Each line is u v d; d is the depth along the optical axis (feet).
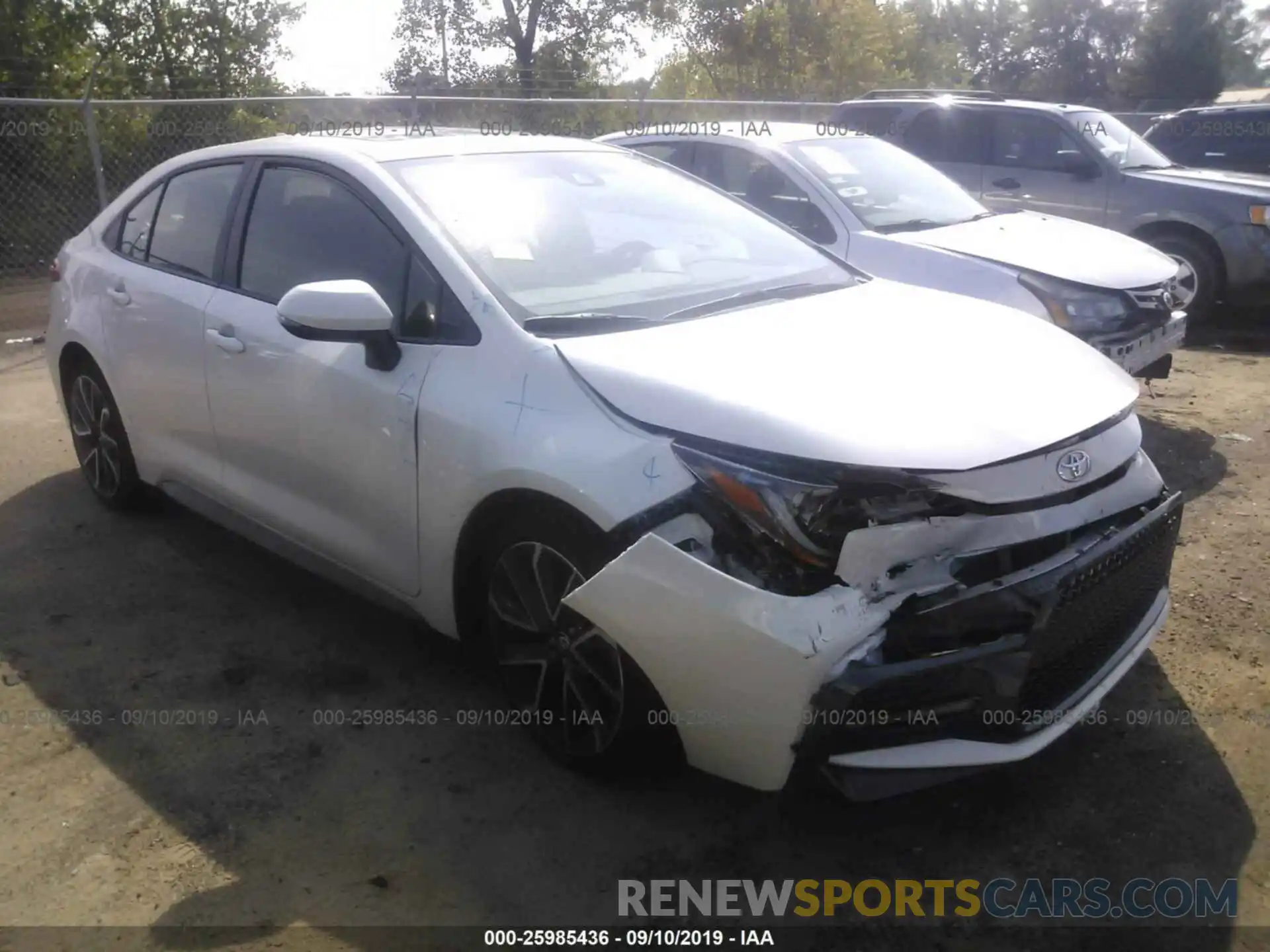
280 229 13.06
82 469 17.53
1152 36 157.58
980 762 8.77
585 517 9.26
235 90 62.18
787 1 85.71
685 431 8.97
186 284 14.07
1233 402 23.12
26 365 27.37
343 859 9.47
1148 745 10.82
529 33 93.71
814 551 8.39
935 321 11.44
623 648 9.10
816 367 9.78
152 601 14.21
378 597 12.02
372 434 11.19
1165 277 19.94
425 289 11.19
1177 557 15.14
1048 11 169.58
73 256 16.74
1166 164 32.04
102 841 9.71
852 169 22.53
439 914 8.84
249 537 13.82
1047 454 9.14
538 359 10.08
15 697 12.00
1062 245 20.61
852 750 8.48
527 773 10.62
